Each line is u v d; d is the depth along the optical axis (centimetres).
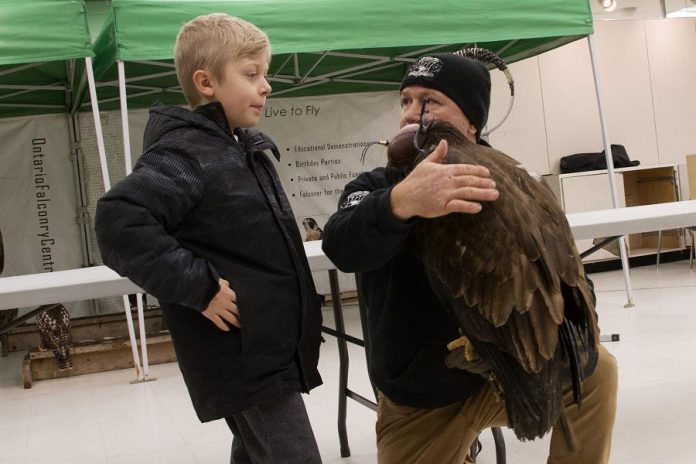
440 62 162
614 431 320
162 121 169
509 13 523
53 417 432
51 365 543
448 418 162
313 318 179
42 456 360
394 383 162
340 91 732
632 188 942
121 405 446
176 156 162
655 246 922
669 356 440
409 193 122
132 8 466
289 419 168
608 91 930
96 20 743
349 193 160
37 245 675
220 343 167
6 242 668
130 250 155
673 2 943
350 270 146
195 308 161
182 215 162
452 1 512
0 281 265
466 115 165
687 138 963
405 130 138
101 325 612
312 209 728
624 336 505
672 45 953
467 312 119
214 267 164
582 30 539
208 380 168
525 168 130
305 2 488
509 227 116
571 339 122
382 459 172
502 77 886
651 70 945
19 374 564
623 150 902
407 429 166
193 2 474
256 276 167
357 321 675
